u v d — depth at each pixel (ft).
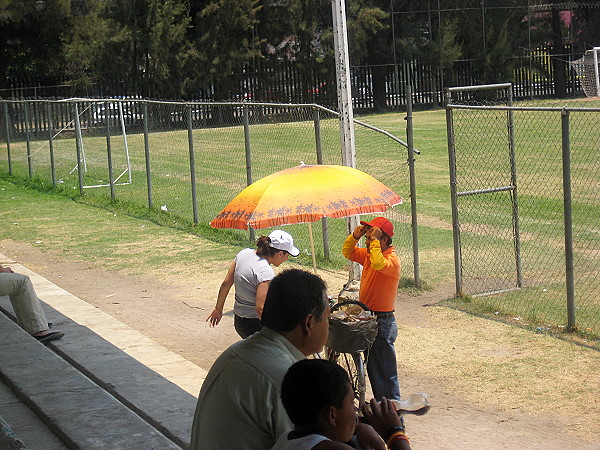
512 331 29.40
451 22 159.33
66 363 24.16
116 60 147.54
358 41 153.17
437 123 116.47
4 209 62.85
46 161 90.53
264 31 153.48
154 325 32.04
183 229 52.44
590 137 85.05
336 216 21.91
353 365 24.29
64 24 146.41
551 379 24.36
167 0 146.00
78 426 19.21
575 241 43.91
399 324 30.91
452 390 23.97
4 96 146.92
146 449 17.85
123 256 45.34
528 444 20.03
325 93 154.40
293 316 10.71
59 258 45.34
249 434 10.44
